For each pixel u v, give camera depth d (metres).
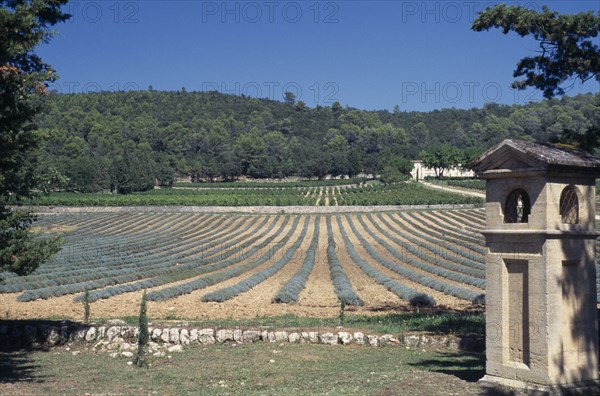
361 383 16.22
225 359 21.22
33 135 19.20
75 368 20.31
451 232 90.50
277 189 164.62
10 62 21.20
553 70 23.86
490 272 14.56
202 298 39.16
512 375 14.03
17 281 47.94
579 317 13.88
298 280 46.28
